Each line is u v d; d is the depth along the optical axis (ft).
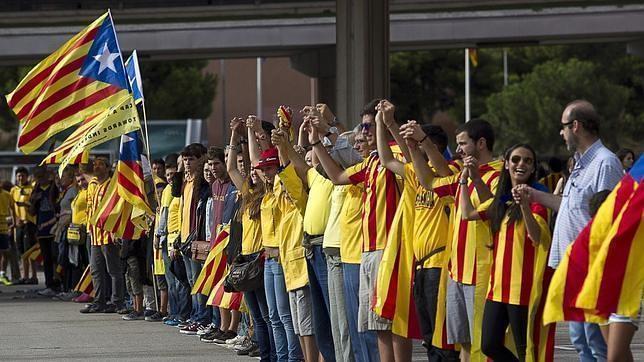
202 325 102.83
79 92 103.40
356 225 65.57
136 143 109.09
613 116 349.61
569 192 55.06
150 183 116.67
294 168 70.18
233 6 186.09
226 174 94.07
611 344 49.83
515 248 57.57
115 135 102.01
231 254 81.05
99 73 103.45
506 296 57.67
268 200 74.38
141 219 109.91
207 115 382.01
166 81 366.63
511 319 57.77
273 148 74.28
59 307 132.46
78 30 186.50
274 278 74.38
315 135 66.23
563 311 50.47
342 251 66.08
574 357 84.38
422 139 60.90
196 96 370.53
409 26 183.93
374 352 65.67
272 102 497.05
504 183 58.29
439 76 375.66
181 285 109.09
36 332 106.93
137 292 117.50
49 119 103.19
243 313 90.22
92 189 125.18
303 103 497.05
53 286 149.59
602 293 49.47
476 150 61.00
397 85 375.66
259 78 438.40
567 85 349.00
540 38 185.37
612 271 49.37
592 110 54.80
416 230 62.28
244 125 81.25
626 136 358.43
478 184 58.49
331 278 67.62
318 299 70.49
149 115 364.38
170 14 187.11
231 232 81.30
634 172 50.03
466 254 59.72
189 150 100.73
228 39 187.42
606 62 366.43
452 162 62.69
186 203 101.45
